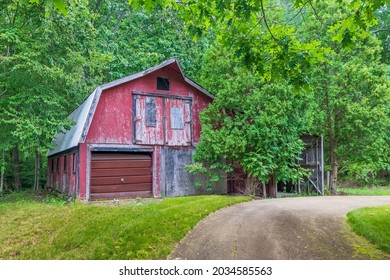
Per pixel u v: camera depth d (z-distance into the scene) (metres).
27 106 12.95
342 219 7.04
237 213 7.88
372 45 16.47
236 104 13.59
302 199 11.67
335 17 15.24
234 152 12.93
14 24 13.41
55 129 13.54
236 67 14.24
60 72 12.66
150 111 13.69
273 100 13.02
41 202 12.34
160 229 6.19
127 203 10.77
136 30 22.48
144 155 13.59
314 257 4.86
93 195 12.30
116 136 12.88
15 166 17.91
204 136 13.45
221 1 5.29
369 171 21.58
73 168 13.24
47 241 6.09
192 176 14.26
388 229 5.95
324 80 16.16
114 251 5.26
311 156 16.16
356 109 15.34
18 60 12.42
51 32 12.51
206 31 6.62
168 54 21.66
